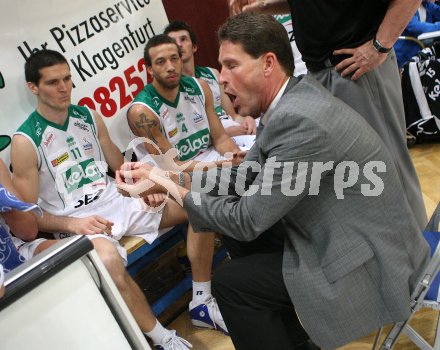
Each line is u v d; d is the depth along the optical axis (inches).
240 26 52.5
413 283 55.5
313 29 69.7
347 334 52.8
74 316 39.5
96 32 86.4
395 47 121.1
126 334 43.7
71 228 71.4
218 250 90.7
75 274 39.2
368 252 51.9
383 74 71.8
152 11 95.8
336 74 70.4
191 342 76.2
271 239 64.1
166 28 96.5
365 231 52.1
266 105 56.1
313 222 53.5
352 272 51.9
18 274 36.5
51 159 75.2
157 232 76.4
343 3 65.6
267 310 56.6
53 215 74.2
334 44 68.9
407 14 61.7
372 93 70.4
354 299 52.2
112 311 42.7
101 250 65.9
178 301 86.6
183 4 107.3
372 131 54.6
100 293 40.9
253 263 57.9
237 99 56.1
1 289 34.6
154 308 78.4
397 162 74.4
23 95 77.2
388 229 52.9
